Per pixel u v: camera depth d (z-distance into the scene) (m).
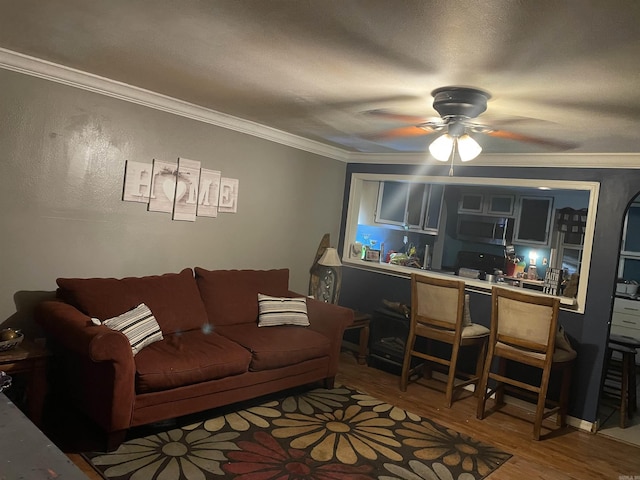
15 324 3.12
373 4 1.64
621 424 3.96
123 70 2.95
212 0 1.75
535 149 3.88
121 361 2.55
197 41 2.22
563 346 3.72
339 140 4.54
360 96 2.84
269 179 4.58
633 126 2.82
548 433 3.63
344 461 2.85
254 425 3.17
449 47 1.94
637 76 2.03
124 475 2.44
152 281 3.49
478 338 4.04
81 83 3.19
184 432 2.97
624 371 3.98
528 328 3.53
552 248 5.85
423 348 4.61
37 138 3.08
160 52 2.47
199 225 4.06
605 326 3.76
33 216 3.12
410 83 2.48
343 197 5.48
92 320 2.75
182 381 2.86
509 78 2.23
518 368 4.20
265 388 3.42
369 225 5.70
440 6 1.59
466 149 2.83
